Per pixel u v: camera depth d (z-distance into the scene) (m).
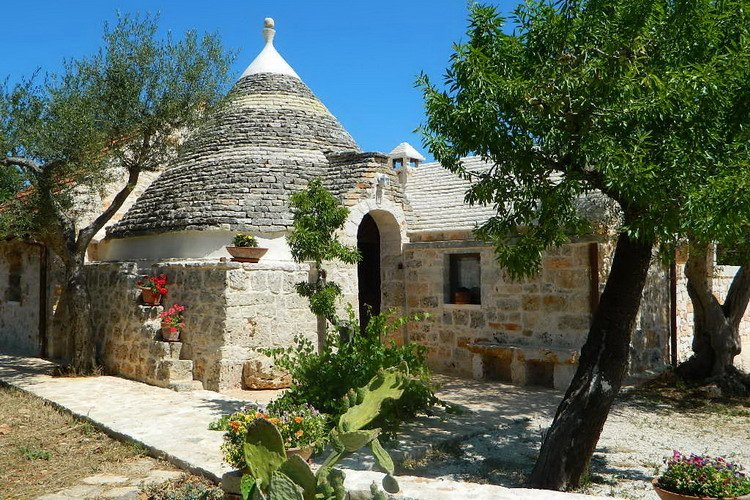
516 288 12.86
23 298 17.59
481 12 7.53
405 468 7.51
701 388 11.98
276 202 13.43
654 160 6.51
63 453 7.77
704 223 5.99
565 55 6.80
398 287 14.68
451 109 7.03
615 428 9.56
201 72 13.30
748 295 12.40
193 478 6.74
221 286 11.41
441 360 14.02
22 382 12.25
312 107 16.30
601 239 11.53
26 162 12.52
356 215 13.45
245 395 10.98
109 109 12.73
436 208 15.16
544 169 7.21
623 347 6.94
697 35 6.68
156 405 10.05
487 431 9.01
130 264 13.18
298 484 4.08
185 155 15.07
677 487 5.54
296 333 12.16
